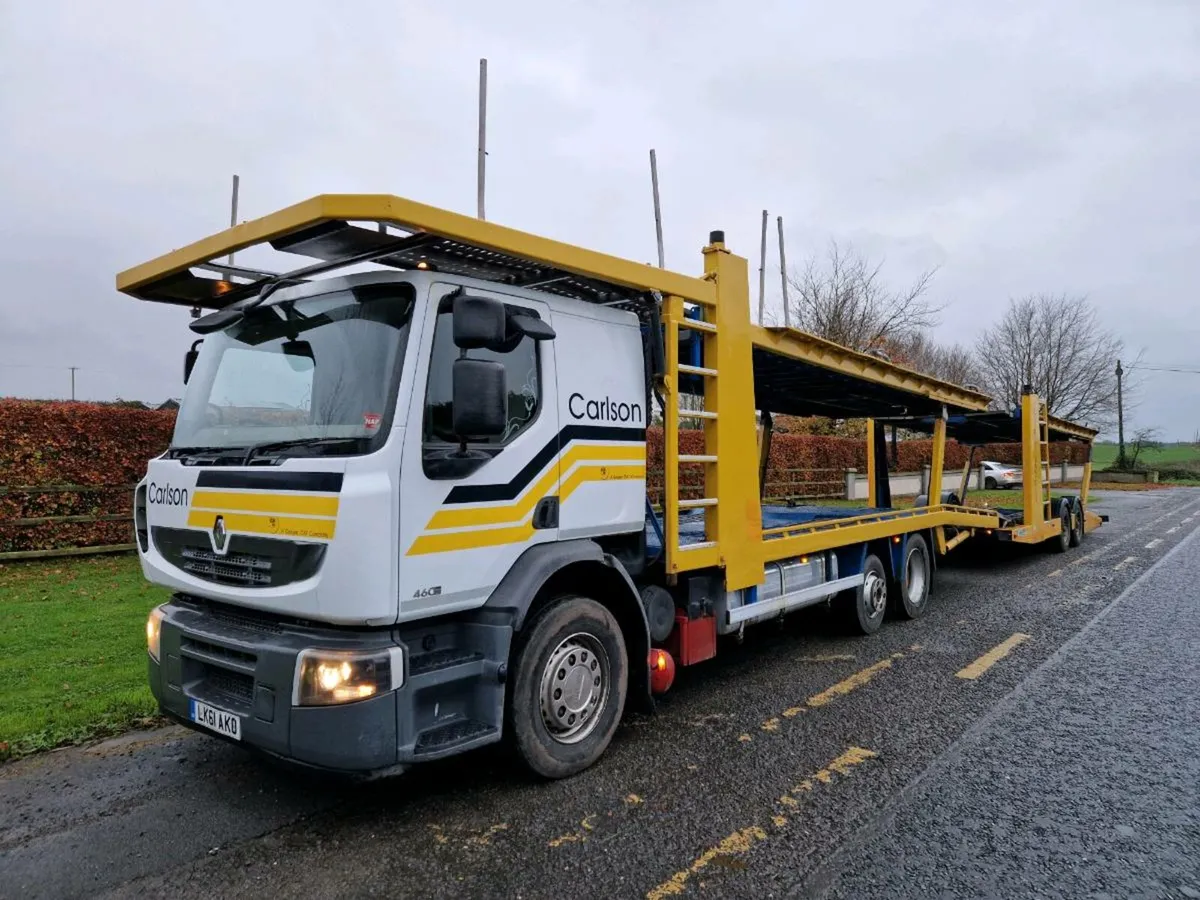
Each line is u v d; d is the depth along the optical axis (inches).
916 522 331.3
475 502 145.3
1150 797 154.6
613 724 172.7
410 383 136.4
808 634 296.4
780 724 195.5
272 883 123.6
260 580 138.9
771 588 237.1
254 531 140.3
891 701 213.3
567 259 161.0
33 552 387.2
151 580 166.7
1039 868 128.3
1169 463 1991.9
